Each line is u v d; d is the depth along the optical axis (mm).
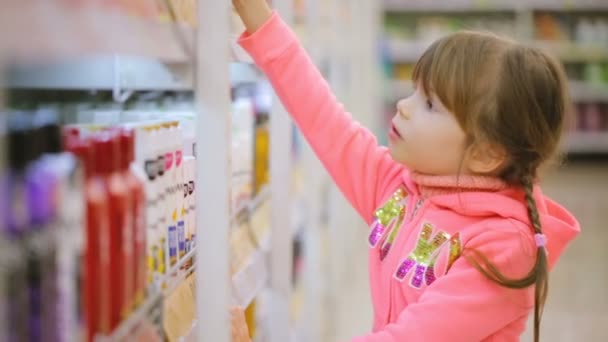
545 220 1506
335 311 3760
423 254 1449
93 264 840
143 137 1044
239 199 1723
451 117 1429
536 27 9211
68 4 705
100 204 854
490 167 1454
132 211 952
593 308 4082
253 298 1657
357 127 1644
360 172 1608
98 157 877
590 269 4875
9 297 723
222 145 1137
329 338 3498
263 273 1815
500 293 1364
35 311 750
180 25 1054
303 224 2922
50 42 671
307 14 2943
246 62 1588
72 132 920
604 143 9344
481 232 1416
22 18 633
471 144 1438
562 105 1499
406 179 1571
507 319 1390
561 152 1563
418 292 1434
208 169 1143
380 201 1595
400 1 9203
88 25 742
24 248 742
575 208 6629
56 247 772
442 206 1477
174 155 1215
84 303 821
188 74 1122
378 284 1521
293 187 2631
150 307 1037
